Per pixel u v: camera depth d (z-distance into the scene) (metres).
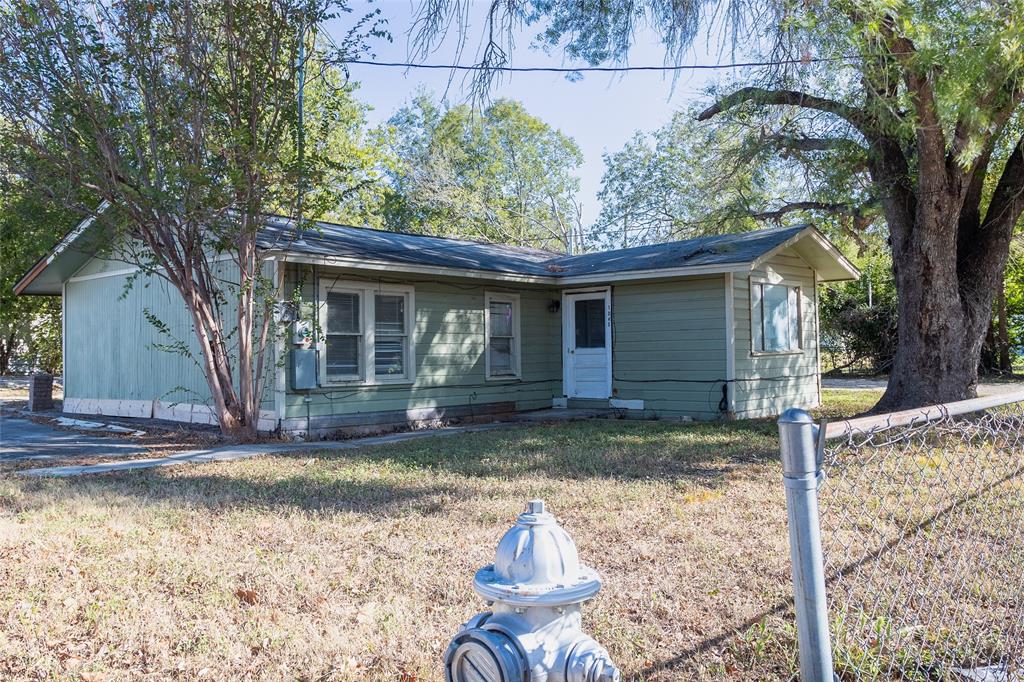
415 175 36.59
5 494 6.87
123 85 10.07
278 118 10.78
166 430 12.42
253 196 10.05
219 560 4.77
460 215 37.53
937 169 10.93
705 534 5.27
